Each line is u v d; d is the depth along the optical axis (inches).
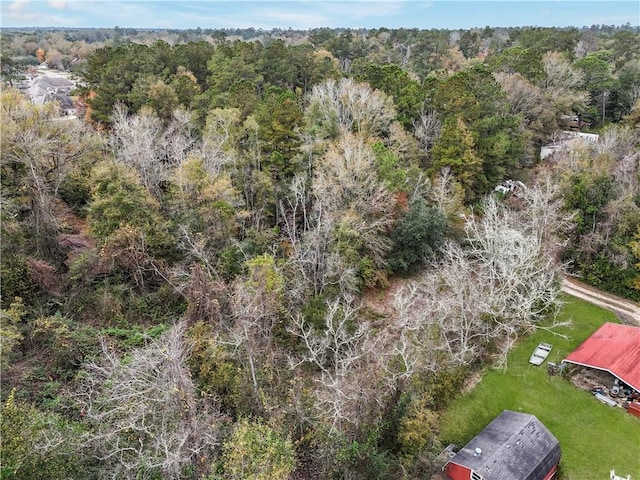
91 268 1151.6
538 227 1382.9
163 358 807.7
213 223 1272.1
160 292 1183.6
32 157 1212.5
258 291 967.0
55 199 1358.3
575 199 1518.2
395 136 1646.2
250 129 1573.6
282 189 1470.2
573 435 977.5
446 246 1360.7
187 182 1285.7
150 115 1728.6
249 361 871.1
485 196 1657.2
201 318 990.4
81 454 725.9
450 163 1668.3
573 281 1524.4
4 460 624.1
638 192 1489.9
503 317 1171.3
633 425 990.4
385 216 1395.2
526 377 1130.0
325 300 1101.1
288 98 1670.8
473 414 1035.3
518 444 857.5
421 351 1013.8
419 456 860.0
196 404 800.3
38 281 1107.9
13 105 1323.8
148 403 749.9
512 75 2393.0
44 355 971.9
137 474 691.4
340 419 845.2
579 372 1141.7
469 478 823.1
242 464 683.4
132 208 1170.0
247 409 847.1
